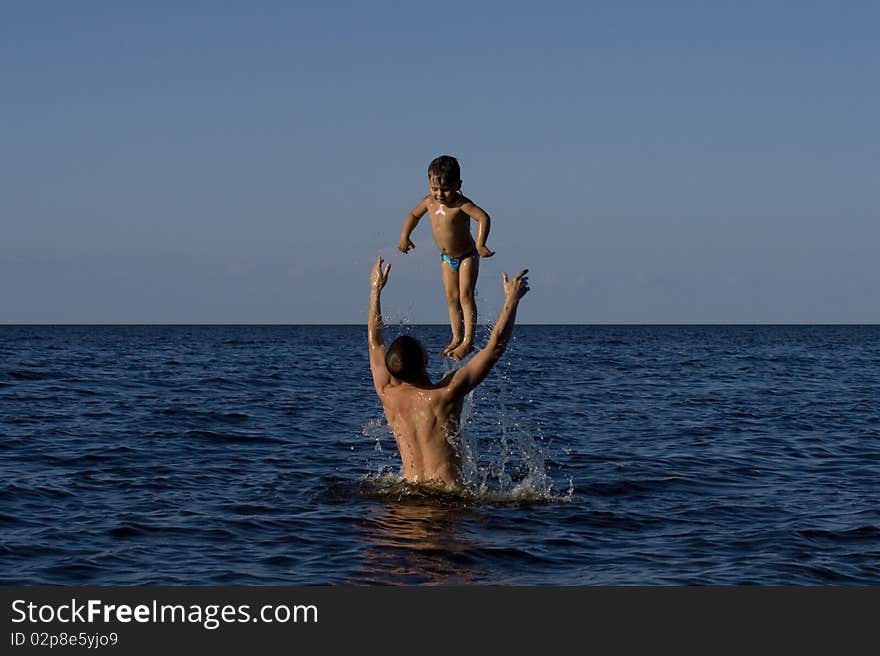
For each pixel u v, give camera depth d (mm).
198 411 19797
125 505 10328
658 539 9125
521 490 11164
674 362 44438
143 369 35500
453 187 8695
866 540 9109
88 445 14664
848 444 15953
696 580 7832
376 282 10758
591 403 22812
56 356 45875
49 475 12008
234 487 11438
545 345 71312
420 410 10672
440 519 9688
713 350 61812
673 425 18406
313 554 8422
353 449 14805
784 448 15383
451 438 10797
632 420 19203
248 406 21188
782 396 25500
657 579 7855
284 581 7703
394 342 10578
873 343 83125
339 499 10664
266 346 68875
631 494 11305
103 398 22656
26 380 27969
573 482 11906
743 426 18375
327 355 52562
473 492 10922
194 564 8133
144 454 13906
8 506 10117
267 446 15000
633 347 67250
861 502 10961
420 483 10961
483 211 8664
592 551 8656
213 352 55375
